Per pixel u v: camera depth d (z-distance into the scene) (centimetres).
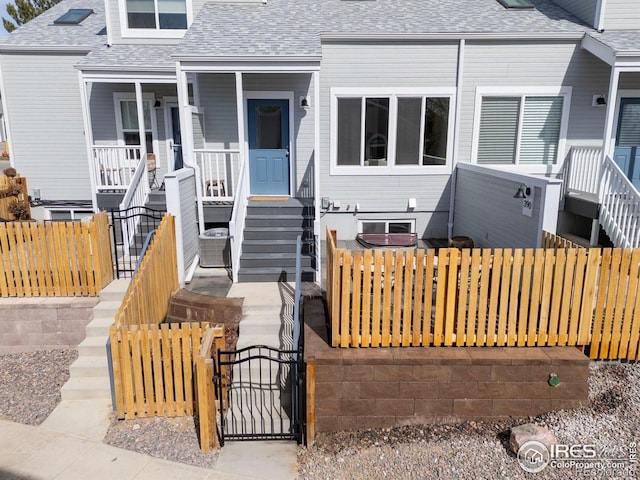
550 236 688
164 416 557
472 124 1076
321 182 1089
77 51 1188
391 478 448
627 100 1072
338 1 1202
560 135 1077
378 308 526
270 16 1085
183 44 876
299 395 504
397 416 523
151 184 1219
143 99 1197
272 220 906
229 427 532
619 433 479
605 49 923
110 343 529
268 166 1077
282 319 670
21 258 728
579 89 1058
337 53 1030
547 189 698
